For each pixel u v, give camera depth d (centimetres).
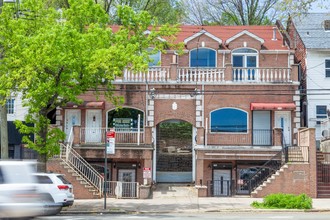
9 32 2797
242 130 3969
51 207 1756
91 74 2827
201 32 4172
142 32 3206
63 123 4009
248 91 3978
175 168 4206
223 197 3516
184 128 4569
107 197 3466
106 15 3064
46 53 2658
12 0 2759
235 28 4544
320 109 4269
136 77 3975
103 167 3881
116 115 4022
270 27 4559
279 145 3738
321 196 3425
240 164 3850
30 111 2858
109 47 2862
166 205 3050
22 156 4166
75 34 2725
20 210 1644
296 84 3966
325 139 3984
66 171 3409
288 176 3422
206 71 4003
